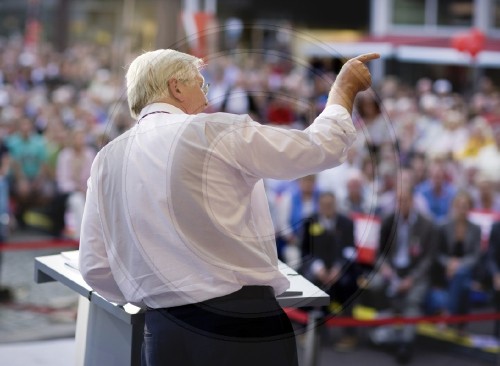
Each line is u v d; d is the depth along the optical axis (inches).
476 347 206.4
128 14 475.8
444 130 323.9
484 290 221.1
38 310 213.8
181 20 358.9
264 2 566.9
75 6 519.5
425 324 214.1
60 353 164.2
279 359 74.1
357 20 601.6
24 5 510.6
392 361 195.3
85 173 298.5
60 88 404.2
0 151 309.1
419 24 594.2
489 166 263.9
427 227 215.9
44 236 304.7
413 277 213.3
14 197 311.0
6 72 412.8
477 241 219.1
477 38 364.5
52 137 313.9
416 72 459.8
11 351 164.2
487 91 428.8
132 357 84.9
